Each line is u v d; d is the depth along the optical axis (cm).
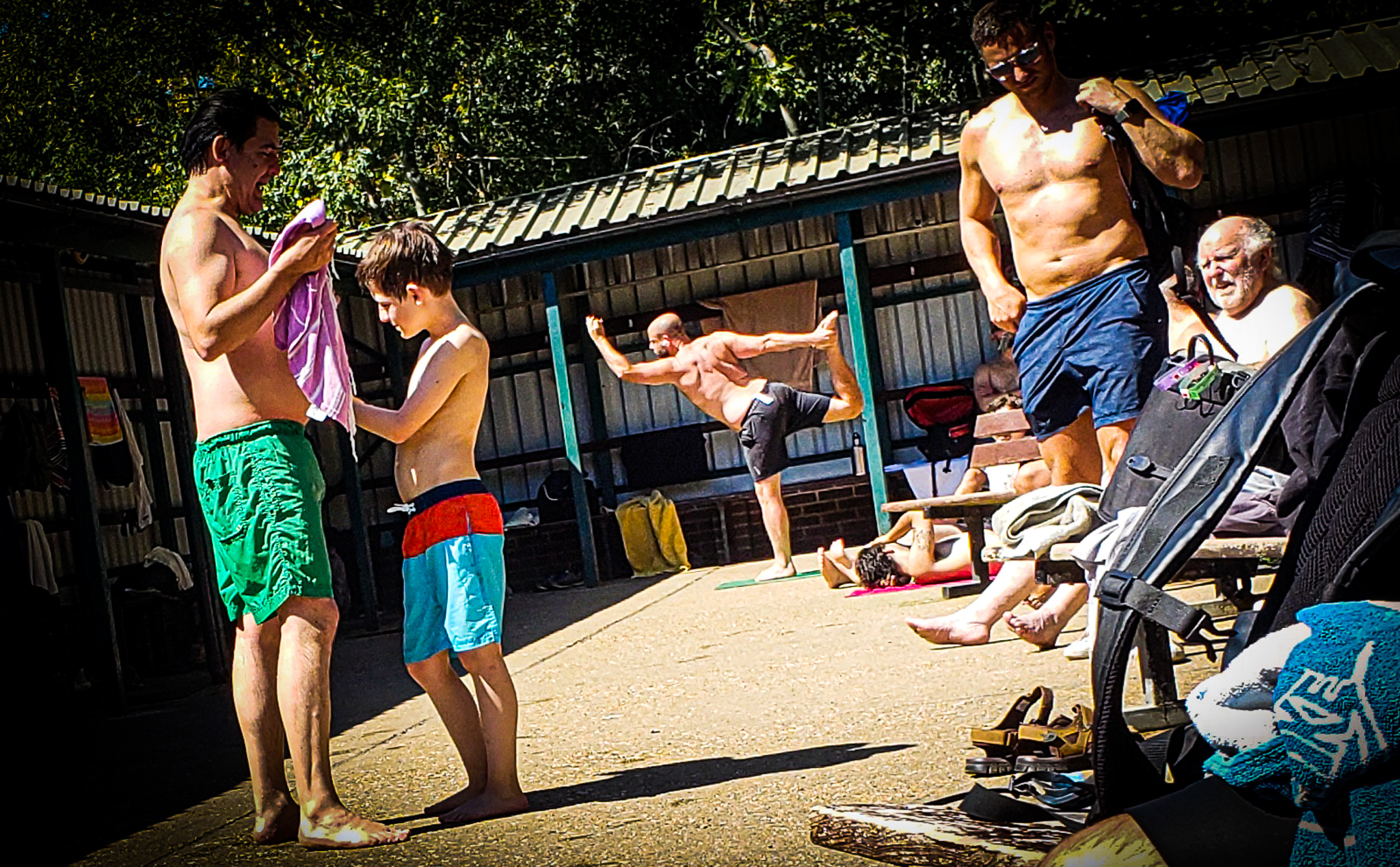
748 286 1345
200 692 854
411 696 672
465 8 2244
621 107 2470
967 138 564
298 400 367
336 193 2294
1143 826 163
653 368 1068
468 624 370
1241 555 330
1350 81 1061
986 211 578
